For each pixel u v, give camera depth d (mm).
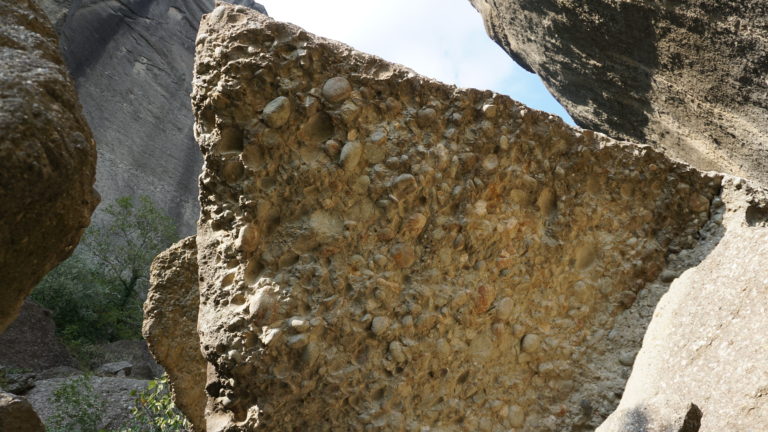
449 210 2873
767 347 2559
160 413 5859
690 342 2832
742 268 2869
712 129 9266
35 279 1885
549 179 3084
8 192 1620
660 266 3258
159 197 18375
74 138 1764
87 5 18641
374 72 2734
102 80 18453
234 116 2580
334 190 2684
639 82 10016
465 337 2918
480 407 2930
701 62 8562
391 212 2738
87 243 13555
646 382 2889
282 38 2609
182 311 3826
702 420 2582
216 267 2676
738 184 3191
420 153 2779
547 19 10945
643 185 3246
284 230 2650
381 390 2748
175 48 20875
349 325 2678
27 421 3092
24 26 1896
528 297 3072
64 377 8273
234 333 2582
